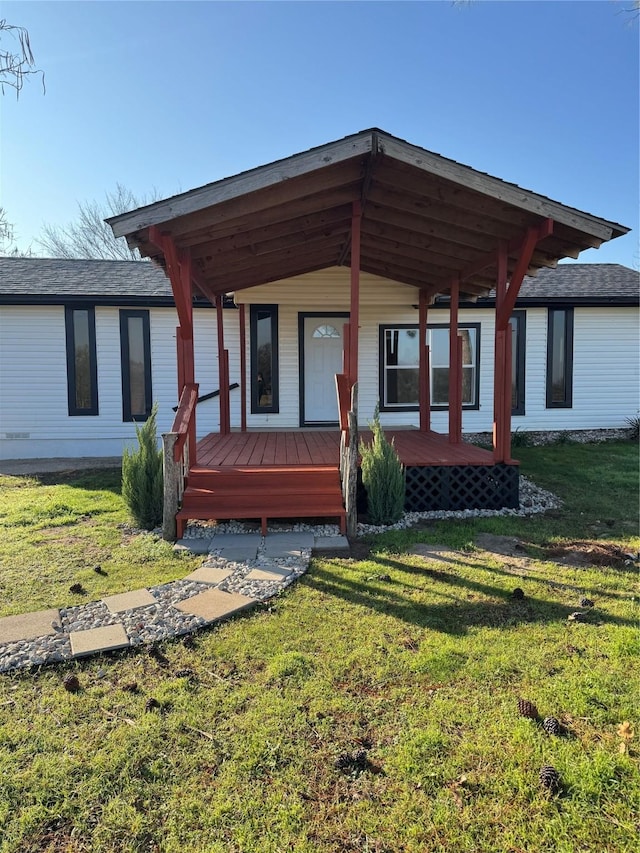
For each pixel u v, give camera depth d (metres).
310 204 5.11
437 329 11.17
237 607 3.39
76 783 1.93
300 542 4.76
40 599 3.59
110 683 2.59
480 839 1.67
